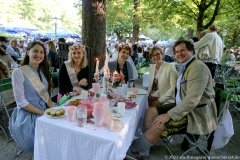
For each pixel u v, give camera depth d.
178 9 12.45
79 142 1.83
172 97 3.35
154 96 3.57
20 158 2.82
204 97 2.66
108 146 1.72
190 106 2.49
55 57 6.85
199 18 11.02
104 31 4.38
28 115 2.52
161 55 3.59
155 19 13.98
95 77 3.07
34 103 2.59
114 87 3.03
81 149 1.83
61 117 2.08
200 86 2.49
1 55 5.02
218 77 6.55
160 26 17.31
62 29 23.03
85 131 1.83
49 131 1.96
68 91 3.27
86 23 4.25
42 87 2.63
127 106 2.48
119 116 2.19
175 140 3.61
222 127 2.88
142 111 3.00
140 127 3.11
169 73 3.41
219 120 2.85
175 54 2.79
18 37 20.33
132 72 3.92
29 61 2.67
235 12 12.23
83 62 3.43
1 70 3.51
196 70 2.54
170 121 2.62
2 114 3.45
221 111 2.82
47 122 1.95
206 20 12.66
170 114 2.58
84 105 2.08
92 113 2.06
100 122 1.92
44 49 2.72
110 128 1.87
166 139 3.18
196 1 11.02
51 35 21.61
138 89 3.45
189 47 2.67
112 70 3.72
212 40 5.44
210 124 2.66
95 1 4.17
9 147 3.05
